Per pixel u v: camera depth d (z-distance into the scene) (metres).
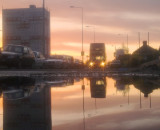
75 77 22.06
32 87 12.56
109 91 10.77
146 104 7.14
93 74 26.31
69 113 5.82
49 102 7.54
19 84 14.55
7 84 14.44
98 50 46.34
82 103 7.36
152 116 5.45
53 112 5.95
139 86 13.12
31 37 76.38
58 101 7.76
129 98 8.48
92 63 46.31
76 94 9.63
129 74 27.28
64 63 36.72
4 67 20.70
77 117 5.37
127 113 5.80
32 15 76.75
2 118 5.29
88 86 13.23
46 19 77.31
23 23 77.31
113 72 31.30
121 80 18.20
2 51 19.22
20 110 6.21
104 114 5.69
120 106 6.79
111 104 7.16
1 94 9.46
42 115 5.60
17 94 9.50
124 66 54.59
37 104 7.14
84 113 5.82
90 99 8.24
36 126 4.61
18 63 20.20
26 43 76.62
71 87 12.66
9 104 7.12
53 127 4.52
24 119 5.20
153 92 10.32
